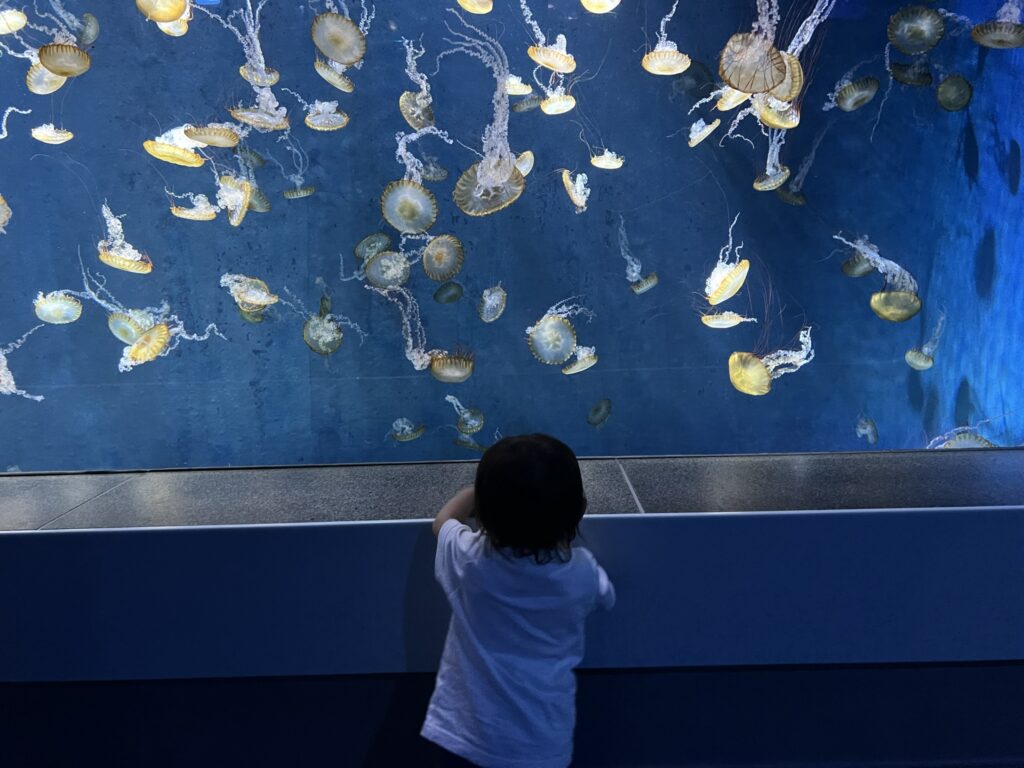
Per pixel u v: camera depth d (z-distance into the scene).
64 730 1.45
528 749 1.04
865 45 3.36
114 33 3.65
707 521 1.31
